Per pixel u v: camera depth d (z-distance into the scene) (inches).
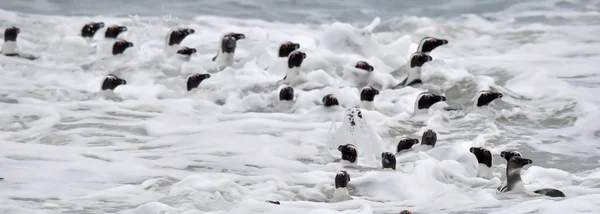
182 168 1429.6
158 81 2079.2
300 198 1275.8
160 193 1263.5
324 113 1809.8
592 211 1082.7
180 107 1846.7
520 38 2758.4
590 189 1269.7
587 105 1835.6
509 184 1266.0
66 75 2105.1
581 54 2506.2
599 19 3053.6
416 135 1697.8
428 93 1809.8
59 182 1315.2
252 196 1253.1
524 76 2106.3
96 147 1557.6
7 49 2256.4
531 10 3208.7
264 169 1434.5
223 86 2031.3
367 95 1843.0
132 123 1731.1
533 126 1769.2
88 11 3065.9
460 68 2218.3
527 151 1598.2
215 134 1657.2
